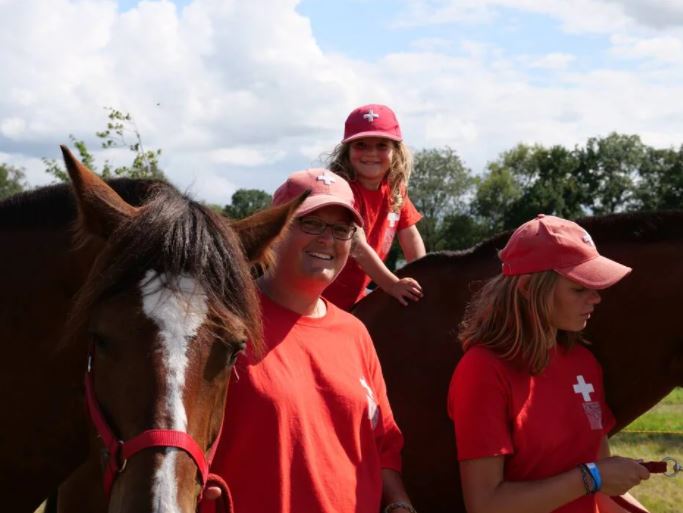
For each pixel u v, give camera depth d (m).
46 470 2.59
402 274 3.20
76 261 2.45
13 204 2.60
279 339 2.26
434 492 2.99
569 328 2.45
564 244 2.40
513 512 2.33
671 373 2.91
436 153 59.53
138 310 1.90
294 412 2.15
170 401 1.83
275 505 2.11
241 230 2.21
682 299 2.84
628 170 57.19
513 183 58.44
